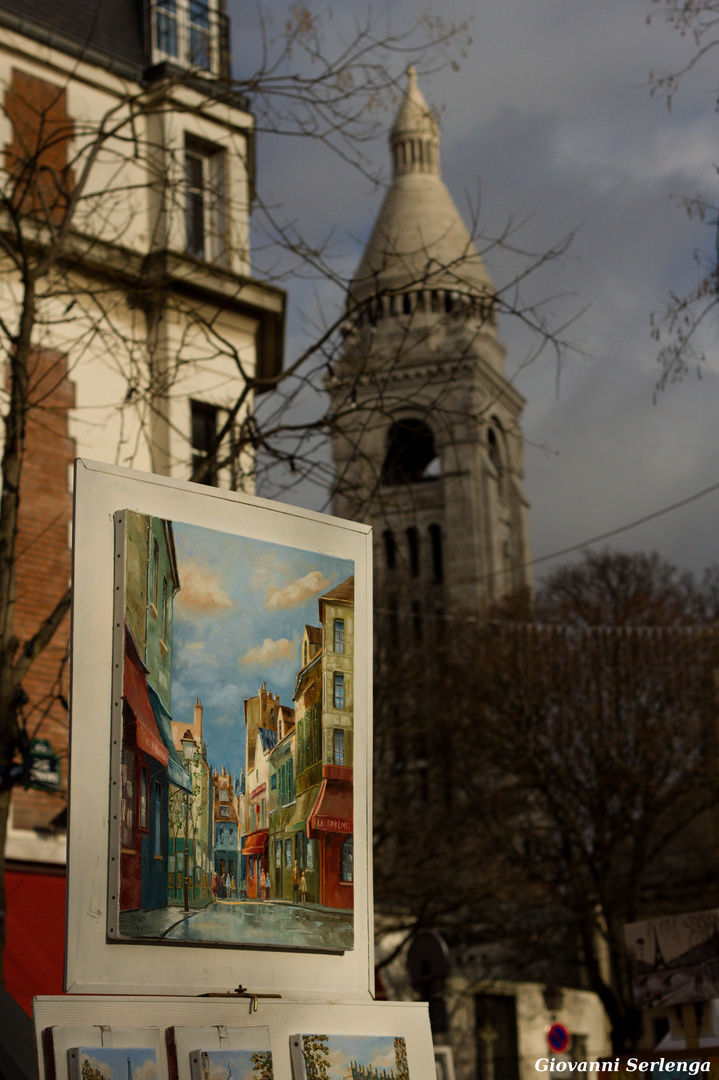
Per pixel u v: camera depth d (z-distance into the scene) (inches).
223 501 161.5
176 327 700.7
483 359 3481.8
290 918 153.3
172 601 153.3
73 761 139.0
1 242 490.6
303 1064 141.2
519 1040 1505.9
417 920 1203.2
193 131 738.8
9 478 420.5
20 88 697.0
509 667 1521.9
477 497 3469.5
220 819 149.6
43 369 653.9
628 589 1674.5
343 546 173.3
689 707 1459.2
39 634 413.4
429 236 3422.7
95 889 137.4
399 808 1268.5
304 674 163.9
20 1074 136.0
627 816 1418.6
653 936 268.8
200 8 777.6
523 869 1424.7
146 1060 130.6
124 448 679.7
